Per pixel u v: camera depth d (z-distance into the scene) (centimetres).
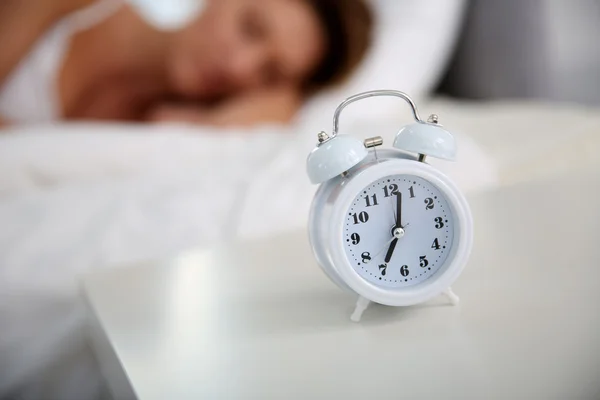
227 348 56
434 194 59
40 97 184
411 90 174
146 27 188
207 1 190
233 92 193
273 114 192
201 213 102
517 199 88
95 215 106
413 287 59
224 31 189
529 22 179
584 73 180
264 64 194
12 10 180
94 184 121
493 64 190
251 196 104
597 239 72
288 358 54
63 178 131
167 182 118
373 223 58
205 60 189
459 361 51
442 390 47
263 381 51
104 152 133
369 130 124
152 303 67
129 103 191
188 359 55
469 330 55
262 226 99
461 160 109
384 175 57
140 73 190
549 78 181
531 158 119
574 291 60
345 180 58
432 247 59
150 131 143
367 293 58
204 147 139
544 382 47
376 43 182
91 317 72
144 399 50
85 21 186
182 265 78
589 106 182
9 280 93
